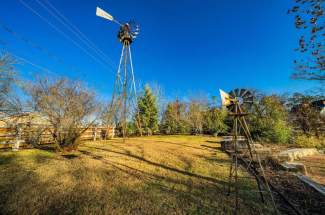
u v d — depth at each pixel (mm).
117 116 18750
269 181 4648
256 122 13047
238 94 3910
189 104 25375
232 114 3832
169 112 26656
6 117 8016
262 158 7047
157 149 10258
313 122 11969
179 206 3305
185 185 4387
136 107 21062
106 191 3939
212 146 11961
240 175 5188
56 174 5035
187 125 25375
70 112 8227
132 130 22172
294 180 4680
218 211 3137
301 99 12883
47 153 8016
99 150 9484
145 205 3314
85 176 4926
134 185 4328
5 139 8398
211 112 23156
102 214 2984
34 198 3492
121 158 7535
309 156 7938
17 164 5930
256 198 3674
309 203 3381
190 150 9961
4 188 3945
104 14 13914
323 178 4938
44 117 8305
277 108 13602
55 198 3529
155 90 28844
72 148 8828
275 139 11867
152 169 5836
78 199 3510
